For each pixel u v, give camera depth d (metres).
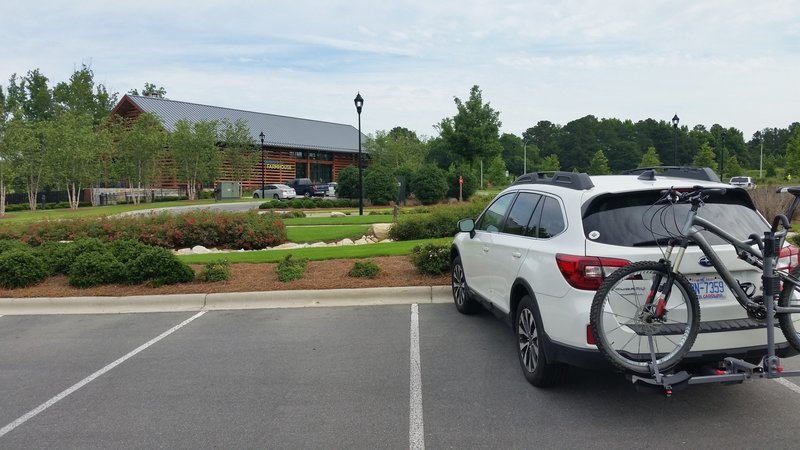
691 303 3.97
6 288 9.56
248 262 11.01
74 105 73.75
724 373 4.01
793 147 69.19
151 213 17.62
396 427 4.36
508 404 4.71
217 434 4.34
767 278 3.93
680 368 4.27
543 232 4.96
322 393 5.11
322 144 67.94
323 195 50.34
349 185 36.50
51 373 5.86
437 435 4.20
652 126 105.00
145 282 9.45
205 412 4.75
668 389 3.89
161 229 15.59
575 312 4.21
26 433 4.44
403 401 4.86
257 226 15.47
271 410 4.76
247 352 6.38
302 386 5.29
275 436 4.27
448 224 15.41
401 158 63.19
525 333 5.13
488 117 40.28
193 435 4.33
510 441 4.06
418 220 15.39
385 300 8.61
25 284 9.59
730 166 88.31
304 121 72.88
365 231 16.86
